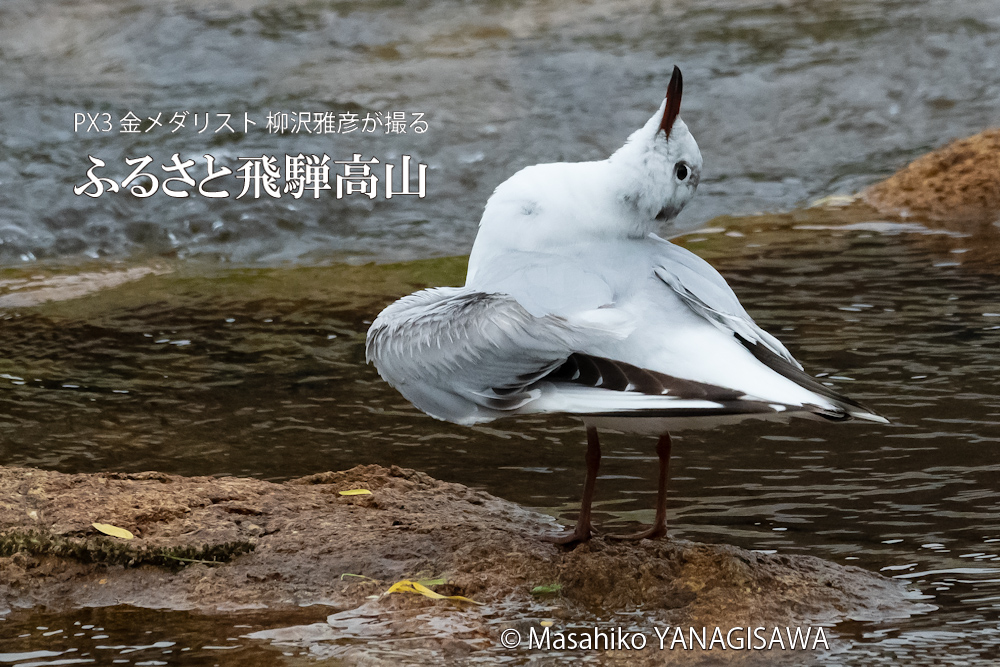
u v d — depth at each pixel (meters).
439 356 7.51
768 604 7.27
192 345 13.50
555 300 7.30
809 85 25.83
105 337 13.85
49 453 10.38
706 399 6.70
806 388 6.95
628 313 7.14
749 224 18.75
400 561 7.80
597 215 7.78
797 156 22.84
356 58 27.30
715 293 7.47
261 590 7.53
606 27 29.38
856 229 17.92
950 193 18.84
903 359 11.99
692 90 25.81
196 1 29.91
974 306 13.69
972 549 8.09
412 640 6.91
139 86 25.31
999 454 9.66
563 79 26.23
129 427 10.99
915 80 25.88
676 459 9.89
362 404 11.52
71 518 8.03
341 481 9.10
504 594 7.41
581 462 9.97
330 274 17.09
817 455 9.82
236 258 18.55
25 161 21.59
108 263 18.30
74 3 29.42
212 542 7.87
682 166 7.73
